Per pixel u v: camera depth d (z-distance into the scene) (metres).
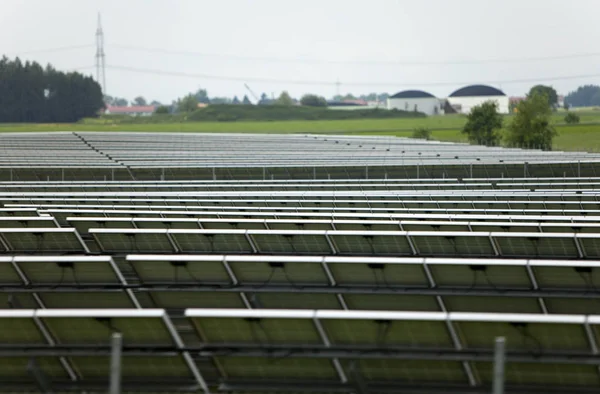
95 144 85.81
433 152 69.44
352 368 12.22
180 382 12.57
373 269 17.44
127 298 16.94
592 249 20.61
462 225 24.42
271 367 12.52
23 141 89.44
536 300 16.16
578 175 53.44
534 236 20.77
